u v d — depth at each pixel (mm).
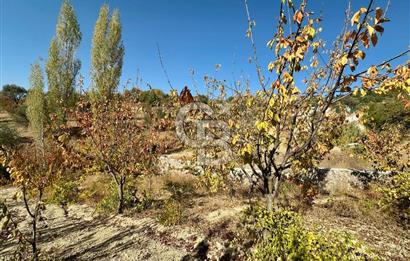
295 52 2875
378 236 5879
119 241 7141
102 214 9141
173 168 13070
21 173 5066
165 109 5441
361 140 10219
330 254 3461
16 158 5125
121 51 25844
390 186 8000
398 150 9430
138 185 11594
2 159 5023
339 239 3949
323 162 12891
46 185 5715
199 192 10633
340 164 12562
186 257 6246
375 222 6711
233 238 6398
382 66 2658
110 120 8922
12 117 34719
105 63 24969
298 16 2826
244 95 4133
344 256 3422
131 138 9109
